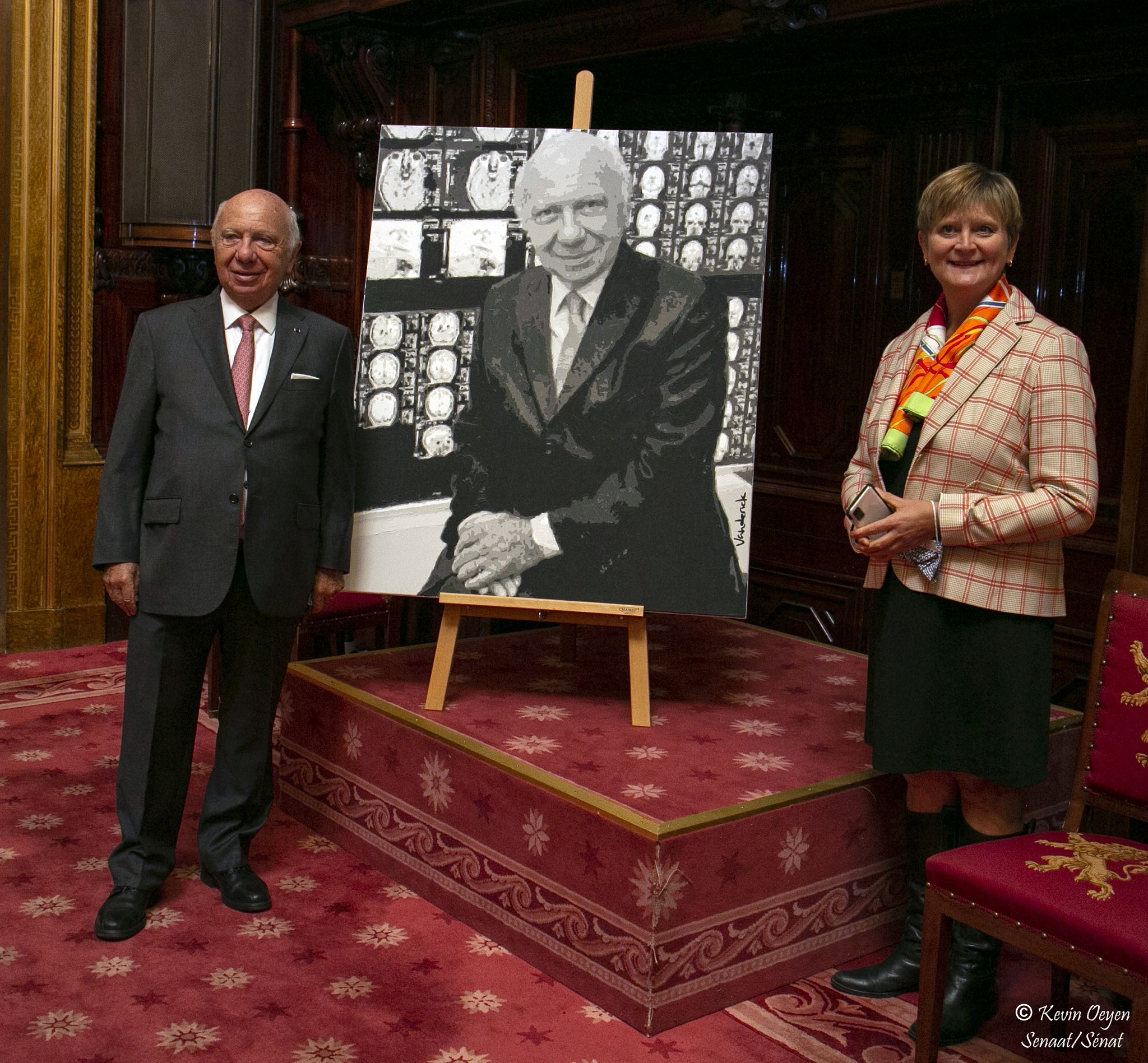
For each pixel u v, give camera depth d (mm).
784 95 4465
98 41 5035
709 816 2490
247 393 2744
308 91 5246
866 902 2852
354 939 2787
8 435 4977
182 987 2527
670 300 3096
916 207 4137
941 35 3756
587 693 3385
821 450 4570
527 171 3188
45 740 4012
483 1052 2346
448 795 2924
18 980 2525
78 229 5031
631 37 4129
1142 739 2326
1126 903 2039
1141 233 3605
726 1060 2357
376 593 3135
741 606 2980
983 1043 2465
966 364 2428
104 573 2746
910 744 2479
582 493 3068
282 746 3553
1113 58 3600
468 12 4559
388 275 3219
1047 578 2402
